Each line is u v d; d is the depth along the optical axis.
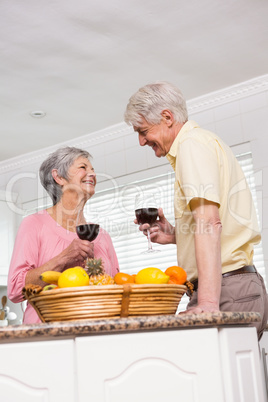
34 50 3.20
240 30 3.09
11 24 2.92
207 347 1.07
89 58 3.32
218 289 1.29
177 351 1.07
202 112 3.96
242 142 3.74
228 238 1.48
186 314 1.11
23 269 1.82
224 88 3.79
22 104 3.87
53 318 1.17
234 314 1.12
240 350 1.13
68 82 3.60
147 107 1.58
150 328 1.06
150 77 3.60
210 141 1.47
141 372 1.05
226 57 3.39
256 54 3.37
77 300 1.14
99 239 1.98
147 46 3.22
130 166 4.29
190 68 3.51
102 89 3.71
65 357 1.04
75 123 4.24
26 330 1.01
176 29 3.05
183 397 1.06
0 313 4.71
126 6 2.82
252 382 1.14
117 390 1.04
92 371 1.03
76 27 2.99
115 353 1.05
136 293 1.16
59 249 1.88
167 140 1.61
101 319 1.05
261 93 3.69
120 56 3.32
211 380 1.05
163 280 1.25
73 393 1.02
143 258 4.18
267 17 2.97
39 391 1.03
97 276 1.27
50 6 2.79
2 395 1.03
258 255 3.61
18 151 4.76
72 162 1.98
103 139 4.46
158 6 2.83
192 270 1.52
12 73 3.45
